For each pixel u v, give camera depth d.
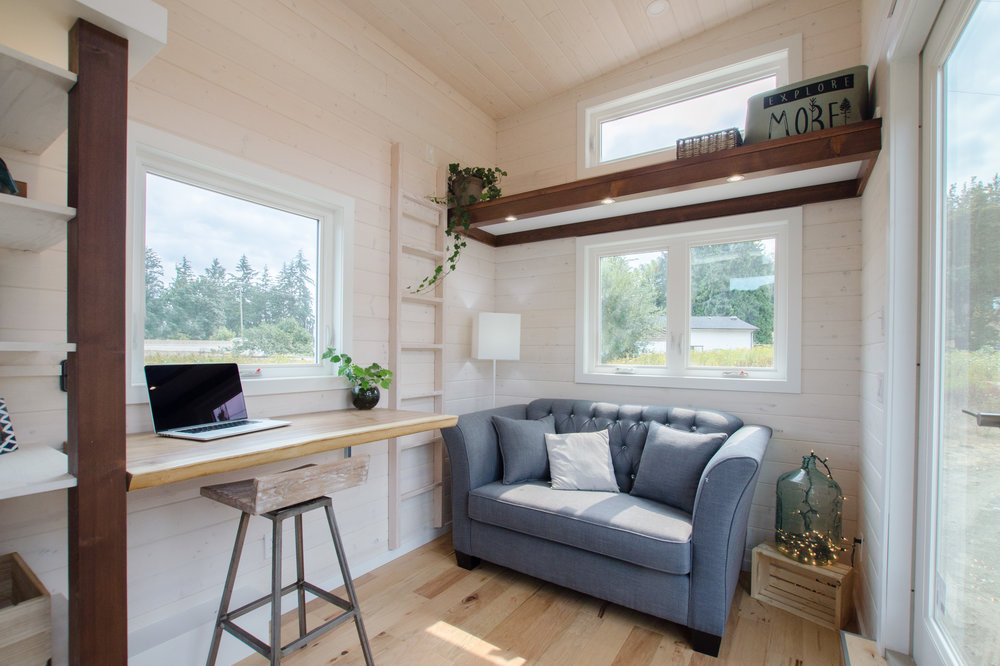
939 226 1.46
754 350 2.85
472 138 3.58
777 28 2.70
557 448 2.73
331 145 2.48
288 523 2.21
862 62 2.41
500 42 2.95
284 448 1.54
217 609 1.86
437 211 3.19
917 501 1.61
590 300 3.46
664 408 2.81
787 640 2.01
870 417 2.09
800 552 2.24
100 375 1.15
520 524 2.37
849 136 1.96
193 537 1.87
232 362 2.09
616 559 2.12
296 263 2.39
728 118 2.96
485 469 2.72
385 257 2.78
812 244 2.63
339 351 2.51
